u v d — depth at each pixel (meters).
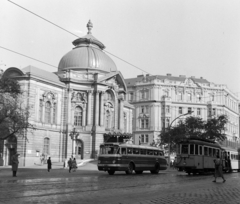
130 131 94.12
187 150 42.31
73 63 81.19
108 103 81.31
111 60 86.00
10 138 65.31
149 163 45.44
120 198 17.52
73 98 76.19
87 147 75.44
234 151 57.00
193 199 17.44
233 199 17.75
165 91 111.50
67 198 16.91
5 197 17.02
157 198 17.61
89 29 90.25
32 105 60.66
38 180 28.48
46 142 70.50
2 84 46.72
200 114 112.94
